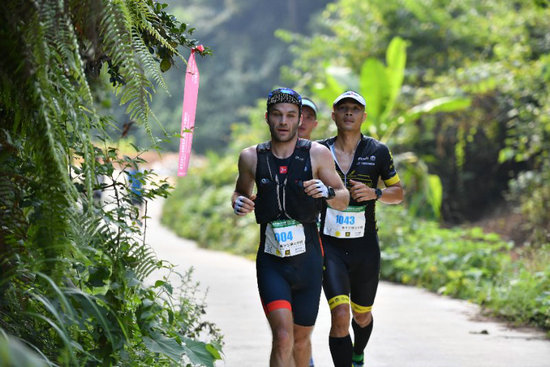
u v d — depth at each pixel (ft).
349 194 30.68
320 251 28.53
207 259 100.32
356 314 34.58
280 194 27.55
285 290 27.25
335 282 32.30
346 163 34.22
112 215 26.53
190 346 27.12
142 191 27.68
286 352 26.11
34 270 20.52
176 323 30.42
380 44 136.26
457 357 40.75
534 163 104.17
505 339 46.75
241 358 38.63
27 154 21.62
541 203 90.02
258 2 358.64
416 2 132.67
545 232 84.64
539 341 46.34
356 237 33.24
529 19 109.09
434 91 115.55
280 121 27.40
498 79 103.91
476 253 73.67
